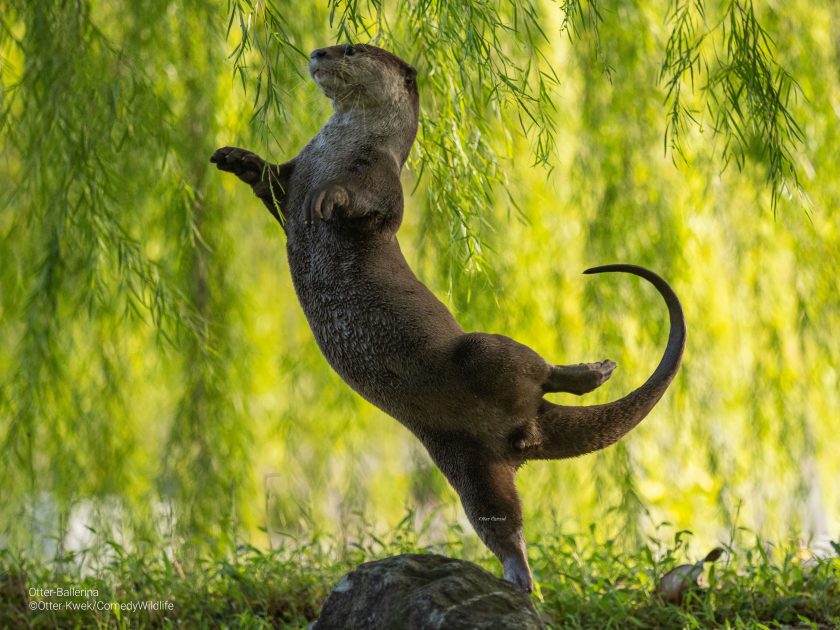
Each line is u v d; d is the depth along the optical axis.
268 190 12.29
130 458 19.98
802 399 19.52
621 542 19.14
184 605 14.84
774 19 18.66
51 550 19.97
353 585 11.10
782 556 17.94
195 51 18.55
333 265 11.50
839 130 18.77
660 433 19.80
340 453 21.89
